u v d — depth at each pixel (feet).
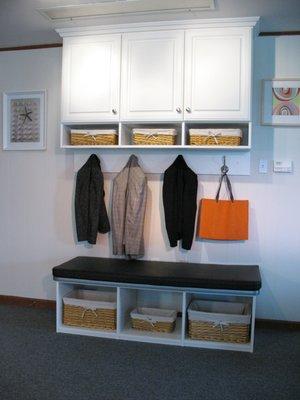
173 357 8.41
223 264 10.24
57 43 11.14
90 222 10.62
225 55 9.07
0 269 11.92
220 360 8.29
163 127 10.30
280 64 9.92
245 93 9.00
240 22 8.96
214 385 7.27
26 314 10.94
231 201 10.02
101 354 8.52
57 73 11.18
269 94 9.95
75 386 7.19
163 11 8.71
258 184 10.10
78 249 11.28
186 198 10.04
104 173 10.92
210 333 8.97
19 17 9.28
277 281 10.11
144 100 9.48
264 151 10.04
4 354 8.46
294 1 8.17
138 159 10.62
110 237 10.98
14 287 11.85
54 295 11.52
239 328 8.86
